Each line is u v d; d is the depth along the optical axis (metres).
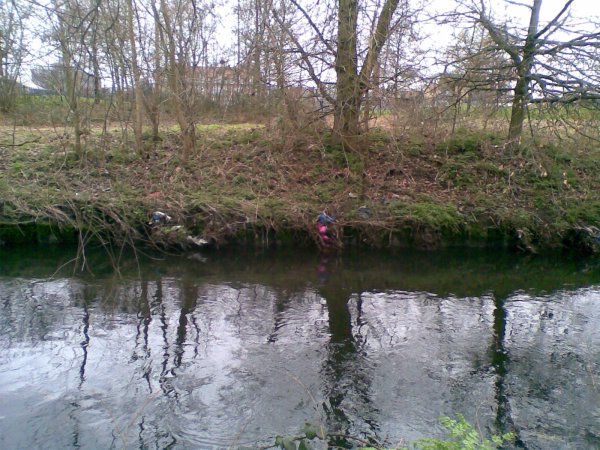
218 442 5.40
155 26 14.98
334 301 9.33
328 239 12.41
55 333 7.75
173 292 9.60
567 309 9.13
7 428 5.54
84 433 5.50
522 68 12.07
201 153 15.18
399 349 7.52
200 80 16.88
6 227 11.68
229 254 12.09
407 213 12.75
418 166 14.88
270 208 12.76
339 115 13.84
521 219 12.78
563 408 6.16
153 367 6.86
